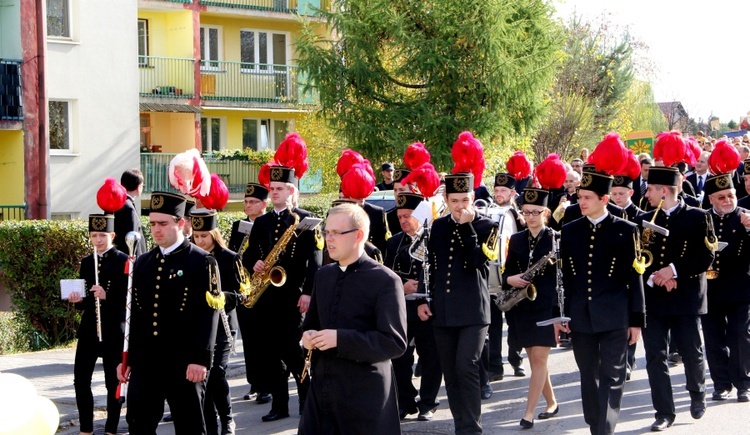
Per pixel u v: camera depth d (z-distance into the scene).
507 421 9.21
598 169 7.84
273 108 31.48
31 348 14.77
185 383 6.80
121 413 9.75
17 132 22.09
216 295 6.83
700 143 19.22
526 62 25.08
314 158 28.66
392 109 24.94
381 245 10.34
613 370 7.69
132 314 6.99
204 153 29.84
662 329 8.77
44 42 22.06
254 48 32.09
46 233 14.56
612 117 40.41
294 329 9.26
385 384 5.72
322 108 26.08
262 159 30.33
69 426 9.30
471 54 24.86
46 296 14.85
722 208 9.74
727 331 9.73
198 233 8.55
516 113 26.03
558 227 11.69
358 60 24.98
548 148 37.50
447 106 25.22
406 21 24.77
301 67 25.75
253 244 9.65
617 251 7.75
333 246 5.81
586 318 7.78
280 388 9.42
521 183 15.63
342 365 5.67
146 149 28.86
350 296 5.79
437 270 8.18
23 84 21.80
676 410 9.47
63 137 24.02
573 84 39.03
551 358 12.57
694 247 8.69
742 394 9.63
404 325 5.77
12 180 22.25
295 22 32.41
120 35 24.77
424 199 9.16
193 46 29.70
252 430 9.05
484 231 8.05
